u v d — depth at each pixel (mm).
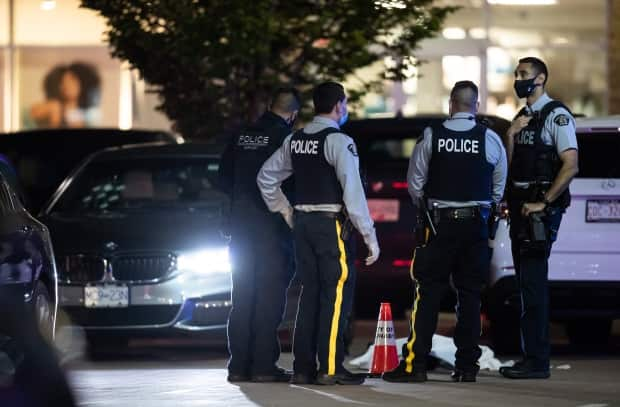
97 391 17906
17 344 7762
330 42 29734
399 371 18922
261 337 19031
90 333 21891
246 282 19203
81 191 24594
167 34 28891
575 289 21828
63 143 31109
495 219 18969
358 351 24656
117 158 25125
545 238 19141
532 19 44281
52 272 20016
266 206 19078
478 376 19812
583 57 44000
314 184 18203
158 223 22859
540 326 19484
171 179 24625
